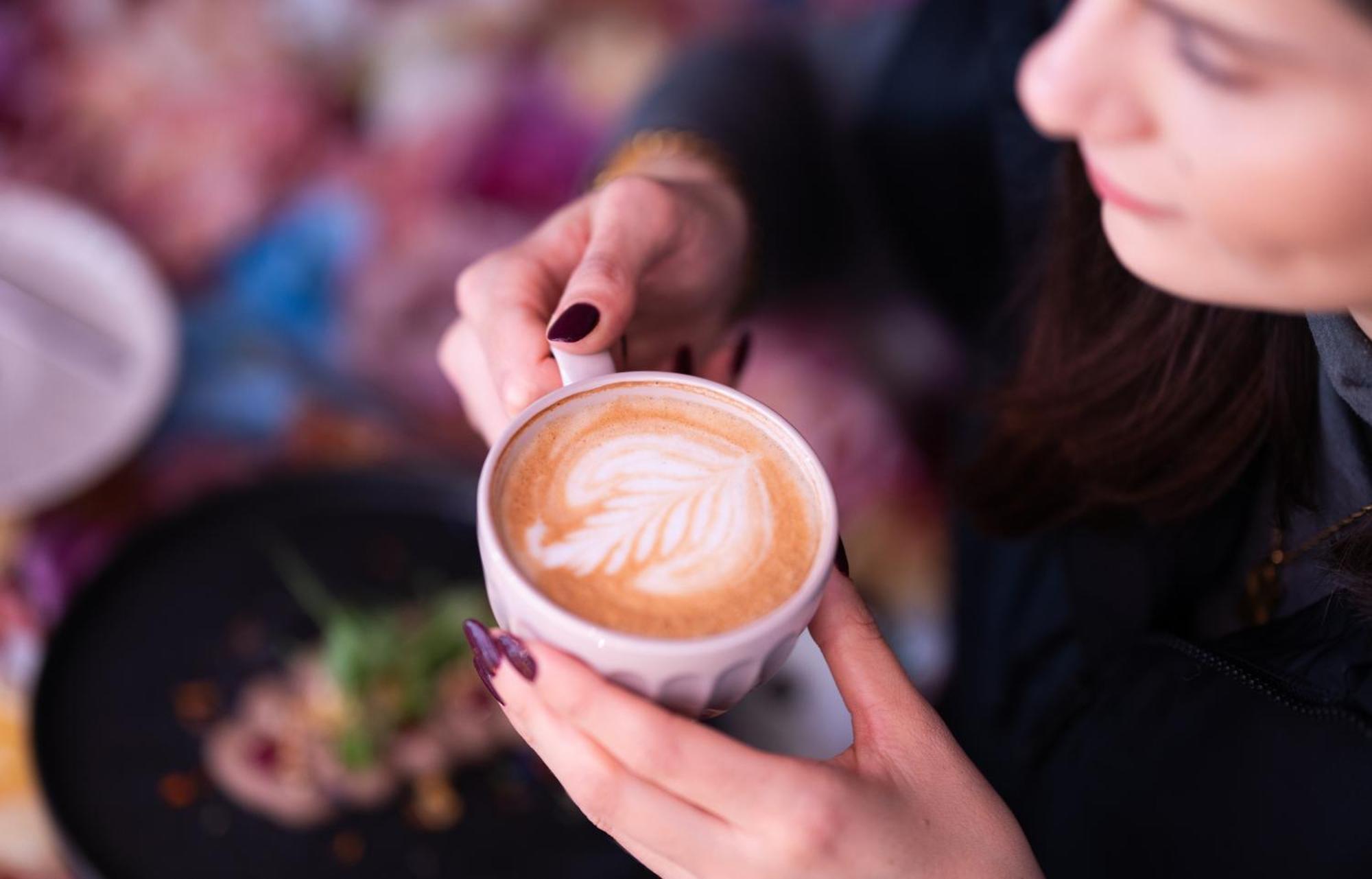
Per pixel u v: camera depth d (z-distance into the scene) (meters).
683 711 0.42
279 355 0.85
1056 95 0.39
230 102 0.96
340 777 0.65
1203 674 0.52
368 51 1.00
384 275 0.88
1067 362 0.53
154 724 0.66
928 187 0.74
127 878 0.62
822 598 0.45
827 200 0.79
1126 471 0.52
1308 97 0.36
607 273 0.47
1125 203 0.40
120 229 0.89
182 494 0.78
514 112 0.96
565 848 0.65
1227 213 0.38
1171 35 0.37
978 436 0.67
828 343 0.89
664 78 0.71
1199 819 0.51
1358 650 0.47
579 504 0.44
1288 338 0.47
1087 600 0.56
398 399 0.84
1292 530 0.50
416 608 0.71
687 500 0.44
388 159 0.94
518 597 0.41
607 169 0.66
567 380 0.46
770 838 0.40
